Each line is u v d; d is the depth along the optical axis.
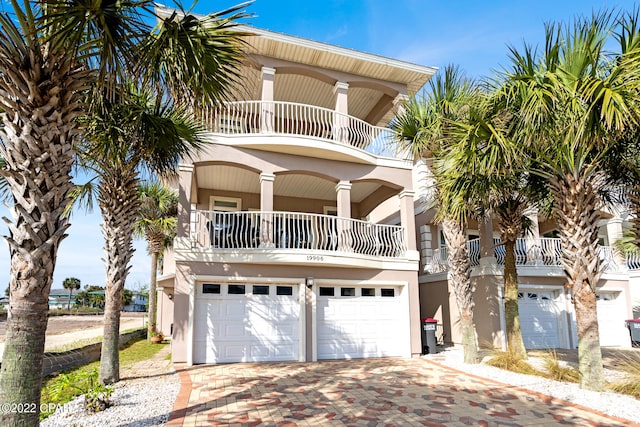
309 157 12.59
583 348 7.73
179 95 5.64
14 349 4.01
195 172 12.91
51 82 4.20
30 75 4.09
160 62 5.15
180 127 8.40
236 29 11.41
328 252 11.55
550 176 8.03
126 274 8.89
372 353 12.28
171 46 4.86
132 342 17.97
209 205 14.93
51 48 4.15
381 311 12.67
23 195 4.13
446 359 11.77
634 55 6.46
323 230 13.18
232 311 11.22
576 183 7.59
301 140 11.94
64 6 4.12
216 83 5.69
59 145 4.29
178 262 10.85
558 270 15.27
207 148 11.60
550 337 15.34
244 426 5.79
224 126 12.55
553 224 17.73
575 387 7.98
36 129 4.13
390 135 12.27
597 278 7.74
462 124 8.04
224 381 8.61
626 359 11.95
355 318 12.34
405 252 13.09
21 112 4.12
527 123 6.92
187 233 11.04
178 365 10.43
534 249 15.49
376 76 13.82
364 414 6.38
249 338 11.21
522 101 7.16
